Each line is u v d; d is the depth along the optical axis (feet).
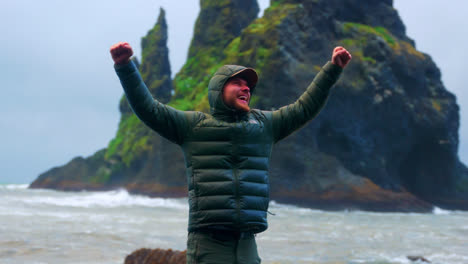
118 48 8.87
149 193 138.92
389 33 147.64
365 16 147.74
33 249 27.07
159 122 9.36
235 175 9.28
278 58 118.83
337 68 9.98
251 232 9.34
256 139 9.62
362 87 127.95
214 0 174.09
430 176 151.12
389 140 137.28
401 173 150.51
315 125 120.98
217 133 9.43
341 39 133.90
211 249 9.06
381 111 131.54
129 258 20.56
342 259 28.71
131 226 42.63
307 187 116.37
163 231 39.73
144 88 9.29
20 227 36.70
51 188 186.50
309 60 124.47
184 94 157.79
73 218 47.78
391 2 158.10
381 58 132.16
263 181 9.55
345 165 127.85
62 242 30.07
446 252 33.58
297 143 118.42
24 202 72.79
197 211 9.20
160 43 190.29
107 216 53.36
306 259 28.07
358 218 75.92
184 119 9.62
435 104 145.18
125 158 172.55
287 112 10.12
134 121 183.01
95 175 185.37
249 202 9.20
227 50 151.94
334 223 59.88
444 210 136.26
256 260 9.32
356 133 128.77
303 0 130.41
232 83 9.61
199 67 165.07
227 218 8.99
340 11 140.26
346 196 117.91
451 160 150.30
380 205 119.34
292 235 40.86
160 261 19.65
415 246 36.47
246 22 172.14
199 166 9.35
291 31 123.54
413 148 147.64
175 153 137.90
